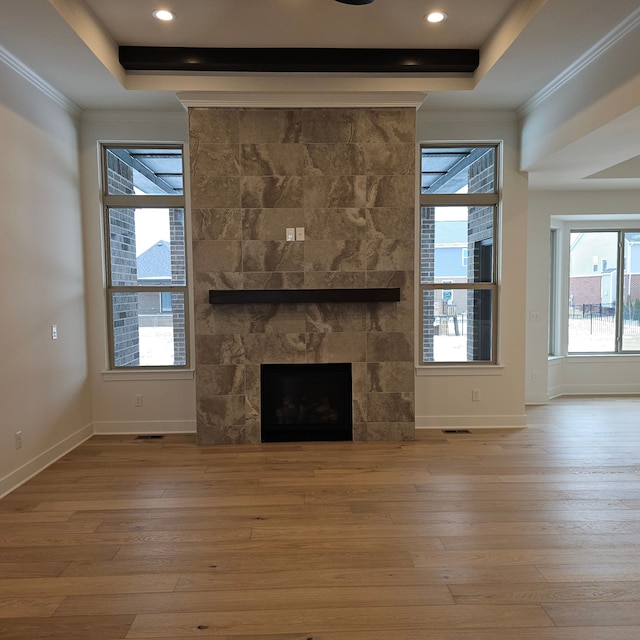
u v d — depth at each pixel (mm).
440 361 4891
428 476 3496
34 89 3686
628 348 6645
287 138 4191
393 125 4215
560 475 3500
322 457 3934
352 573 2293
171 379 4652
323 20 3418
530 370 5914
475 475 3510
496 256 4855
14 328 3383
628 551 2465
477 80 3965
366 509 2965
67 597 2131
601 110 3314
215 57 3820
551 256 6480
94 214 4520
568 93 3740
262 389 4363
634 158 5164
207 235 4211
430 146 4781
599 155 4109
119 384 4629
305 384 4441
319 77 4047
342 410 4461
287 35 3637
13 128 3398
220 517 2877
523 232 4730
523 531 2676
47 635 1897
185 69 3922
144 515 2912
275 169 4203
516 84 3984
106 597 2131
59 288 4035
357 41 3744
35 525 2795
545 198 5879
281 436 4398
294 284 4258
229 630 1916
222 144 4164
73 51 3314
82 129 4465
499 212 4777
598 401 6043
